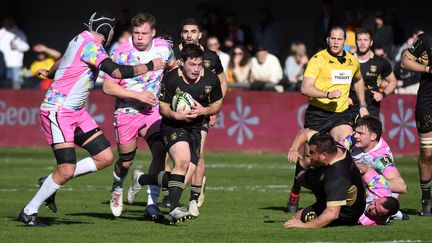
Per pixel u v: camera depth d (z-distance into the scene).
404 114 55.75
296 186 31.91
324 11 61.56
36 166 49.34
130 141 30.91
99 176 45.53
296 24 72.81
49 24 75.50
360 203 27.22
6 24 65.56
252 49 65.56
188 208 30.41
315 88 32.75
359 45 38.72
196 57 27.94
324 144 26.25
